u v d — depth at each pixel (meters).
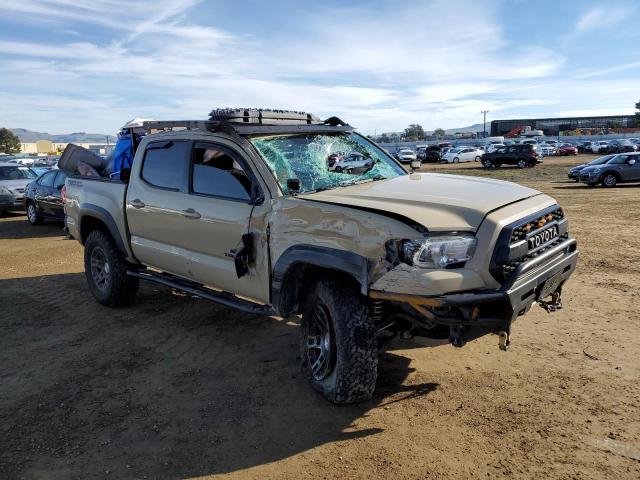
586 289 6.46
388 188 4.19
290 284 4.14
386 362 4.65
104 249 6.25
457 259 3.43
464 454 3.30
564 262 4.05
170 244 5.34
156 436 3.67
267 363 4.78
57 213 13.34
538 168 39.19
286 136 4.74
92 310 6.49
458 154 54.81
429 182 4.41
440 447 3.39
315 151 4.81
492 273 3.46
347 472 3.18
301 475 3.17
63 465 3.37
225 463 3.33
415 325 3.71
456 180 4.54
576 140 88.00
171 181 5.27
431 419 3.72
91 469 3.32
